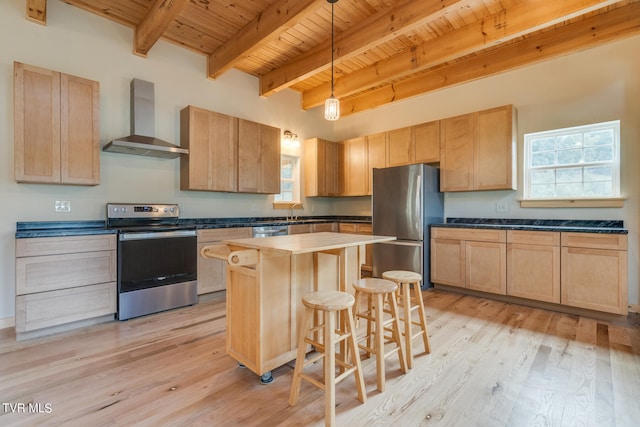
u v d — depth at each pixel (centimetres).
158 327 264
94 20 311
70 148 272
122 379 184
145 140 322
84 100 280
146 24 303
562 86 345
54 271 244
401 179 407
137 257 285
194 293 325
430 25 317
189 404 161
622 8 294
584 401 162
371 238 217
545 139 362
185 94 379
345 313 182
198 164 362
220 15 313
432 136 420
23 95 251
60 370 193
